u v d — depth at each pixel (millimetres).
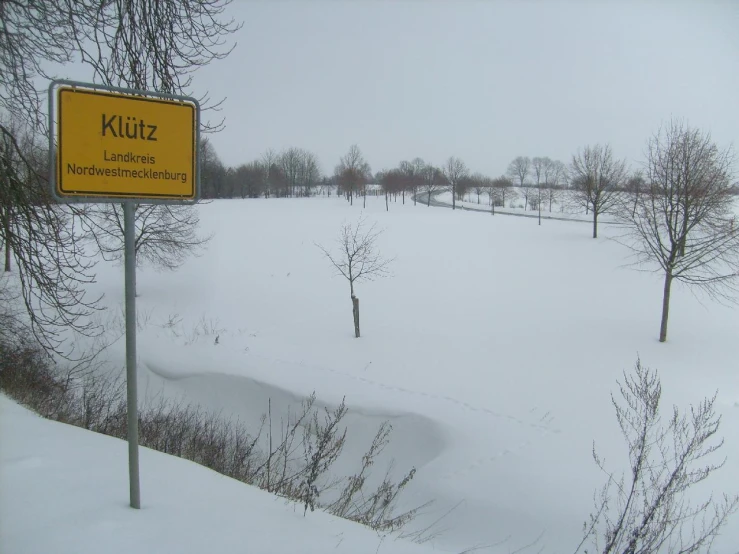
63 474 3736
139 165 2975
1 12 5852
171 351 15203
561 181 99000
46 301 7957
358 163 82375
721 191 16531
